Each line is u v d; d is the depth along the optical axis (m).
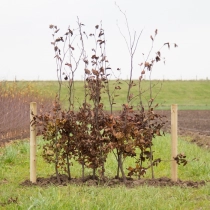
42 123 11.59
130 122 11.27
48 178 12.13
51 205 8.19
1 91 25.86
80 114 11.55
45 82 67.94
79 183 11.18
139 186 10.77
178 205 9.16
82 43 11.74
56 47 11.78
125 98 63.91
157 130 11.80
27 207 8.31
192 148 17.27
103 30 11.62
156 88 71.44
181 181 11.78
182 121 36.59
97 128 11.48
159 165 14.39
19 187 11.19
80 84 68.94
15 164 14.65
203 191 10.31
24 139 21.50
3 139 21.05
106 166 13.70
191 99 67.62
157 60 11.71
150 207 8.74
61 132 12.02
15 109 23.06
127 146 11.26
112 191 9.80
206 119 39.03
